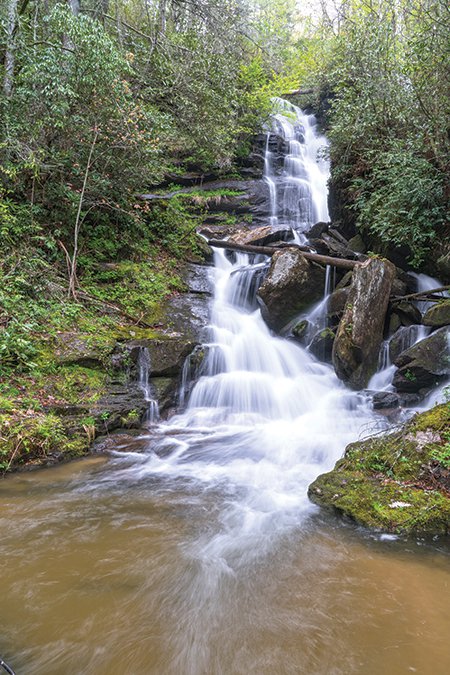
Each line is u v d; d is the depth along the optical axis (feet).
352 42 36.78
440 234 29.71
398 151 30.99
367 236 36.55
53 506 14.01
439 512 12.32
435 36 27.43
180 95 38.37
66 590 9.49
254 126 59.77
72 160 29.58
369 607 9.05
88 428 19.16
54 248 29.09
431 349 23.56
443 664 7.45
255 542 11.89
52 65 25.71
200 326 30.48
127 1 48.83
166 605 9.08
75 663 7.43
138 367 24.22
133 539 11.94
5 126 26.04
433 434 15.15
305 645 7.94
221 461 18.49
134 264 34.42
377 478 14.34
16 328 22.30
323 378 27.04
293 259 30.66
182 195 50.03
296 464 18.25
